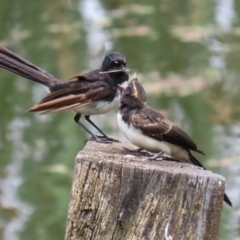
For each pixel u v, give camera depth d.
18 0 14.61
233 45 13.60
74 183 6.50
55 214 11.46
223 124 12.52
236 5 14.04
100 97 9.14
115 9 14.52
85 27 14.09
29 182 11.95
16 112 13.24
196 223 6.36
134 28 13.66
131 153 7.66
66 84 9.21
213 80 12.99
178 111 12.44
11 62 9.44
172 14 13.96
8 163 12.41
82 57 13.56
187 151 7.78
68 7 14.66
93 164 6.43
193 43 13.45
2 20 14.30
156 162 6.93
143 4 14.17
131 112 7.71
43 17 14.41
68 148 12.27
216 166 11.80
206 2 14.04
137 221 6.38
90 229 6.47
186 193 6.34
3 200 11.74
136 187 6.38
